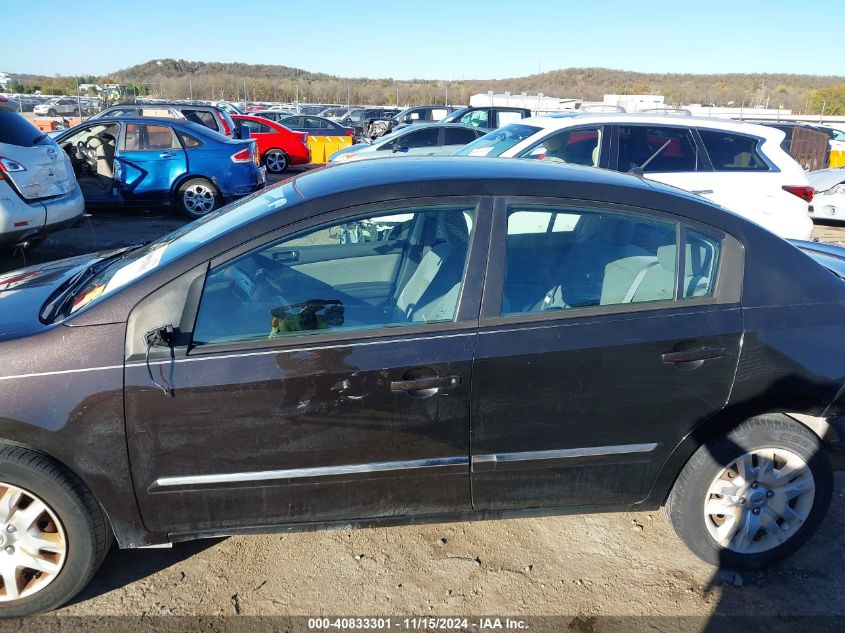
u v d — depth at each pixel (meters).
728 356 2.60
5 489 2.37
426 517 2.65
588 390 2.55
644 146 6.95
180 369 2.35
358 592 2.67
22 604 2.46
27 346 2.35
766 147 7.02
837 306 2.71
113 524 2.47
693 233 2.68
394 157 3.24
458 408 2.49
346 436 2.47
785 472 2.74
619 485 2.71
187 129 10.32
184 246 2.61
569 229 2.65
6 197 5.77
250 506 2.52
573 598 2.66
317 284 2.60
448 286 2.56
